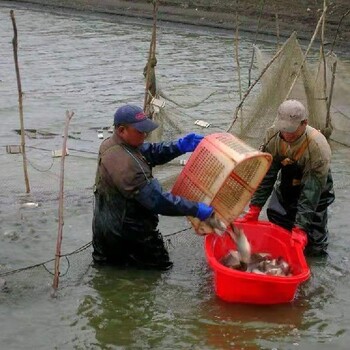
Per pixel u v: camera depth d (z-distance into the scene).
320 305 5.43
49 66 15.59
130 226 5.76
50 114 11.48
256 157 5.55
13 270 5.92
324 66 9.49
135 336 4.97
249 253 5.58
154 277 5.86
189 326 5.10
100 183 5.70
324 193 6.13
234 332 5.03
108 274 5.88
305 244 5.80
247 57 17.25
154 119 8.46
